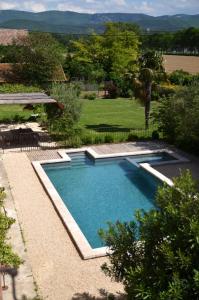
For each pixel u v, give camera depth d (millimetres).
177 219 7328
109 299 10508
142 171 21984
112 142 27031
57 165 22625
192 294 6504
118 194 19359
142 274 7090
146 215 8164
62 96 27234
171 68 83125
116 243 8500
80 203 18203
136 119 36844
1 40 79875
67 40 109750
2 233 9266
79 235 13688
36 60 49281
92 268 11922
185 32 124938
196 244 6648
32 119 33125
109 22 77562
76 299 10500
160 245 7387
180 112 25656
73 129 27047
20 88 43188
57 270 11805
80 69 64250
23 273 11516
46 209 16141
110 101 48812
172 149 25781
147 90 30516
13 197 17250
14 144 25578
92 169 22766
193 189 7902
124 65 69312
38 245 13234
